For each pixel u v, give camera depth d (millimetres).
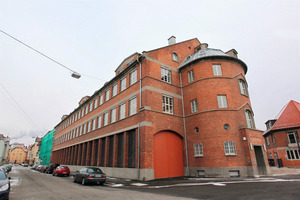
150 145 15508
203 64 18797
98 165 22797
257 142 16891
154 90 17531
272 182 11164
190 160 17734
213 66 18703
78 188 11898
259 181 11820
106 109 24203
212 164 15828
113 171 19000
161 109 17547
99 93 27859
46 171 31812
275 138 29641
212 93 17594
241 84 19406
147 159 14945
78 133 33594
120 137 19688
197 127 17781
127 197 8148
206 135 16812
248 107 18703
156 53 19328
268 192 8195
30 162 101875
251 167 15195
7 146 74625
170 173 16516
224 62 18734
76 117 36781
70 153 35938
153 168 15133
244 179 13086
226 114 16844
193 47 24812
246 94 19500
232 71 18766
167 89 18844
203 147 16781
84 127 31375
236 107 17484
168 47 20984
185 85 20000
